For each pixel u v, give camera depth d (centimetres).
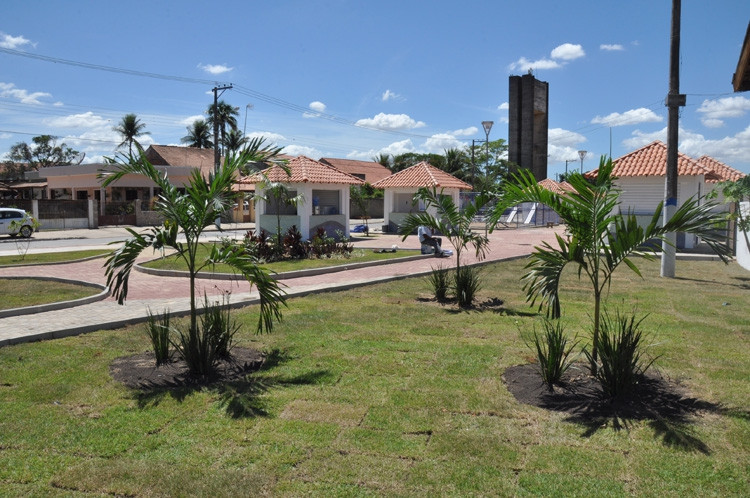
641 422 458
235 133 5275
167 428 448
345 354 655
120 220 3803
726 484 362
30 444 419
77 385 544
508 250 2052
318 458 399
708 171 1908
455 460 396
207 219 596
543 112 5700
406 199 3181
